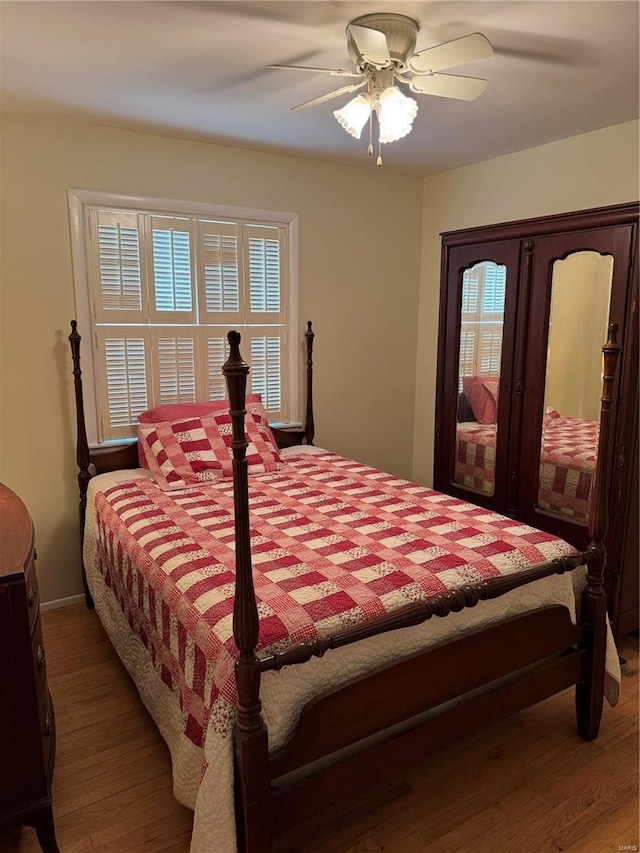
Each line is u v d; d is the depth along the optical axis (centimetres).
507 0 170
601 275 255
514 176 341
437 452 344
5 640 148
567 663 204
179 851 169
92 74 224
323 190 362
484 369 313
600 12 177
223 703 143
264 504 251
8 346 282
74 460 306
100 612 266
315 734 150
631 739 216
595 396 262
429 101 253
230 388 125
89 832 175
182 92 242
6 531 175
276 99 250
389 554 194
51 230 284
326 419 390
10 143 270
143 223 306
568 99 252
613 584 262
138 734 217
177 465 285
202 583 177
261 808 142
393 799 188
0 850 170
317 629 154
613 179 294
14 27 186
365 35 163
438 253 399
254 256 343
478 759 206
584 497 271
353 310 388
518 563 192
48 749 168
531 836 174
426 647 172
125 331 309
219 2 171
